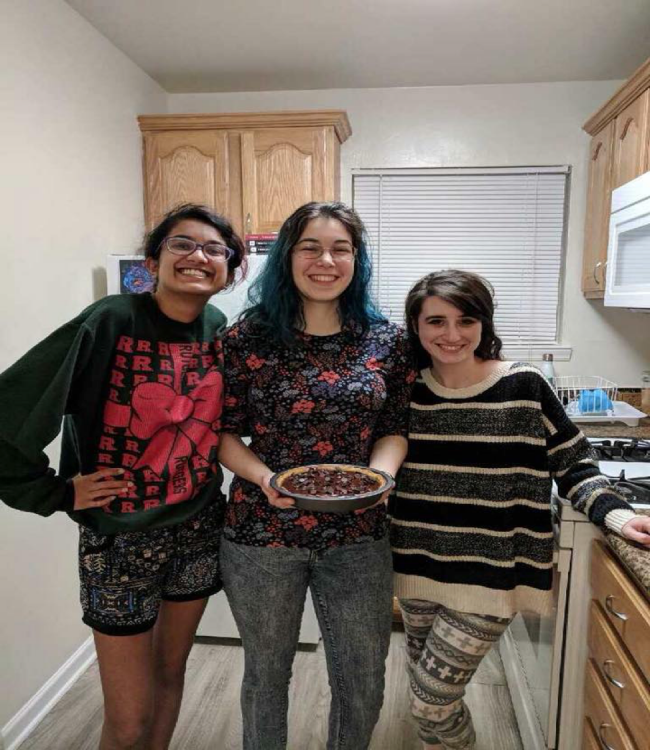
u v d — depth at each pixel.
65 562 2.10
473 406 1.30
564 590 1.36
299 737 1.80
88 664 2.21
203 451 1.28
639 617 1.06
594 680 1.30
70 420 1.30
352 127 2.94
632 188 1.93
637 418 2.43
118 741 1.30
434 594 1.36
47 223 1.99
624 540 1.17
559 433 1.31
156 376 1.22
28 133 1.88
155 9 2.11
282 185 2.61
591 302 2.93
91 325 1.17
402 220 3.00
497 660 2.20
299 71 2.68
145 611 1.28
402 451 1.33
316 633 2.26
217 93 2.95
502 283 3.00
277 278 1.26
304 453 1.25
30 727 1.86
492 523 1.30
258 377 1.26
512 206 2.94
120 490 1.21
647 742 1.02
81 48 2.17
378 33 2.30
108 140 2.38
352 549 1.24
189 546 1.34
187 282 1.22
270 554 1.22
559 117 2.83
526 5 2.07
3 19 1.75
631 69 2.66
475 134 2.89
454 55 2.50
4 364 1.78
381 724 1.85
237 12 2.13
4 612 1.77
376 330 1.33
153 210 2.70
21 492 1.16
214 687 2.04
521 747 1.76
